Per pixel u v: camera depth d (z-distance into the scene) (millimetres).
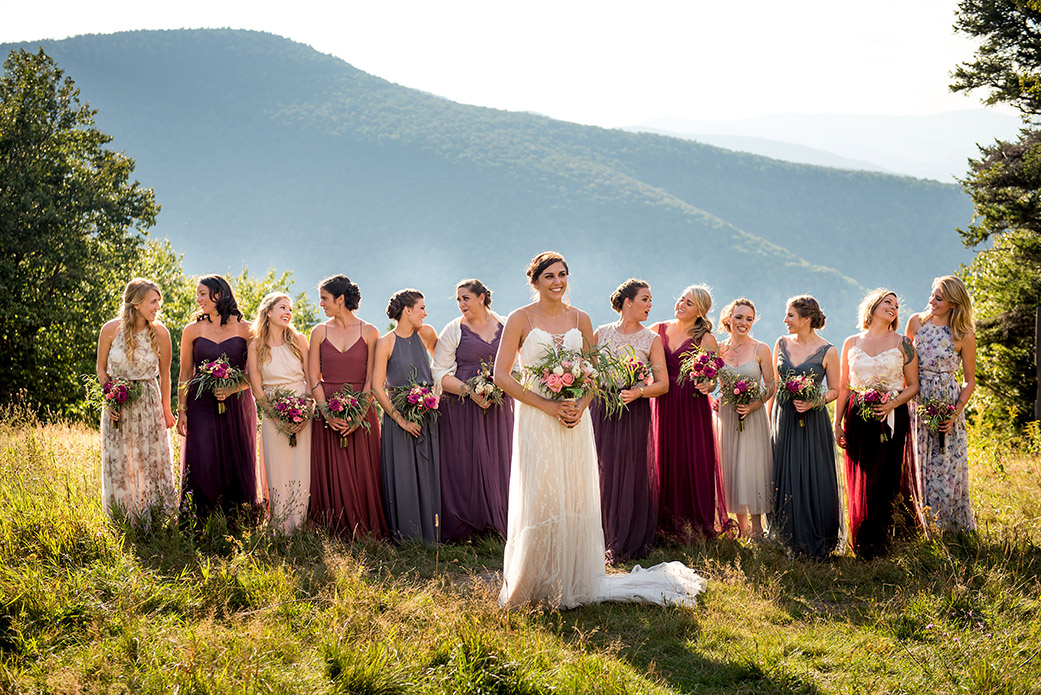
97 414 15258
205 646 3695
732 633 4402
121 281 27609
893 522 5922
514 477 4902
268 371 6094
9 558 4797
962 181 16281
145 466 5777
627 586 5070
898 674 3938
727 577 5262
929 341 6137
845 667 4023
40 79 27094
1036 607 4559
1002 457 9172
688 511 6363
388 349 6469
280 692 3408
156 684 3477
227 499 6000
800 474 6105
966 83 15812
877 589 5168
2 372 23969
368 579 5004
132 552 4965
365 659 3713
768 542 5961
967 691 3719
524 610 4578
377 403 6684
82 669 3637
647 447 6242
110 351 5738
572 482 4840
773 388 6422
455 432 6574
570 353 4816
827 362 6211
